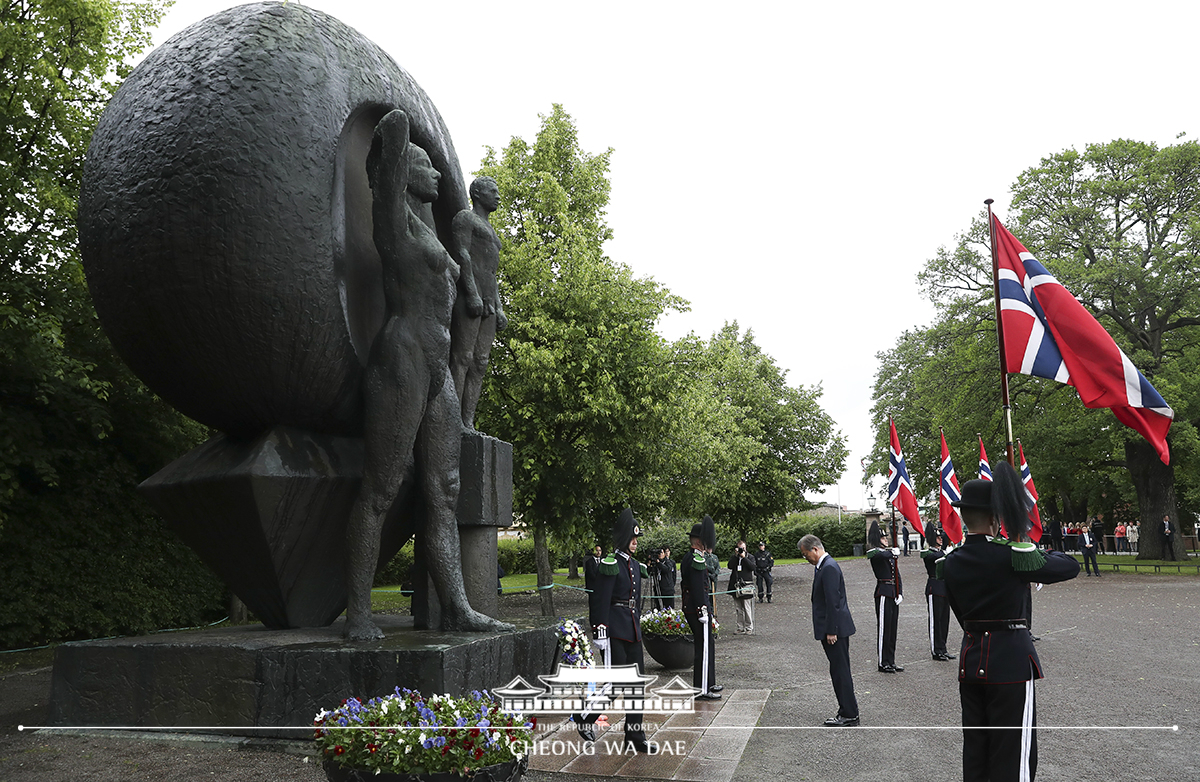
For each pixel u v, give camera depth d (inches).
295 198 229.3
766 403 1396.4
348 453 258.4
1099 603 699.4
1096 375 314.0
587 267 641.6
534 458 649.0
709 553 351.3
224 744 213.0
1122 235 1172.5
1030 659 164.6
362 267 259.4
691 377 728.3
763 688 347.9
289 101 231.3
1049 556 164.7
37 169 479.2
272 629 262.7
